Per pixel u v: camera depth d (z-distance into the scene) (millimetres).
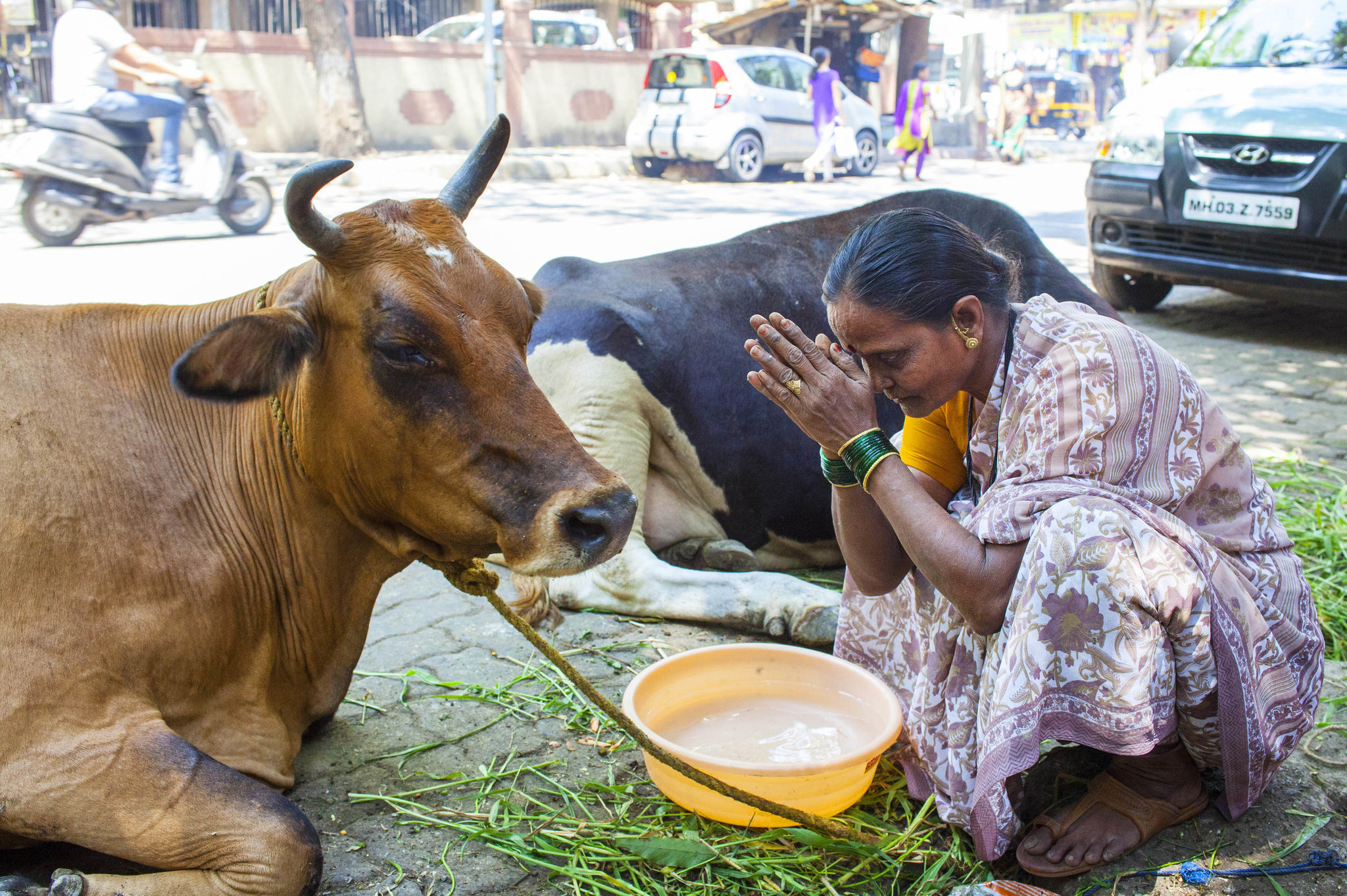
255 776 2412
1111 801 2471
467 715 3016
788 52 17312
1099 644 2189
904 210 2314
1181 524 2287
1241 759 2332
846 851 2449
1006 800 2279
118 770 2090
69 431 2295
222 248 9797
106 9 9727
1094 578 2170
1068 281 4000
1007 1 39031
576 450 2254
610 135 20984
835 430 2344
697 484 3844
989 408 2408
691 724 2922
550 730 2963
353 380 2275
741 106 16328
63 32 9602
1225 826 2508
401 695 3090
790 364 2344
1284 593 2471
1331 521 4207
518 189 15125
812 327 4023
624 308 3732
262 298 2480
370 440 2299
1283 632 2434
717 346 3809
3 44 17312
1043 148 25328
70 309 2432
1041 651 2205
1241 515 2459
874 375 2344
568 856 2451
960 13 27328
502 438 2230
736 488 3861
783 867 2432
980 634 2354
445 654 3355
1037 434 2285
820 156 16969
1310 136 6488
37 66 17531
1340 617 3527
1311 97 6695
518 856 2428
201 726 2359
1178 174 7012
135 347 2449
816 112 16922
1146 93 7547
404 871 2395
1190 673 2275
